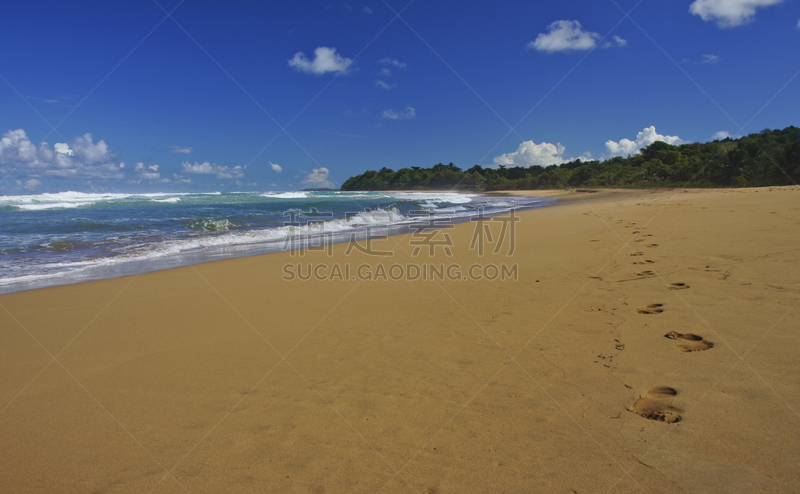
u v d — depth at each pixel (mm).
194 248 9023
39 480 1802
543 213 16141
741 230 6910
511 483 1640
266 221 14727
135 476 1806
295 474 1771
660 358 2596
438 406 2256
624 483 1587
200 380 2711
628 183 48656
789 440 1730
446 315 3842
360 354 3035
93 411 2365
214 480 1755
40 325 3914
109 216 15922
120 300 4785
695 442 1785
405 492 1629
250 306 4457
